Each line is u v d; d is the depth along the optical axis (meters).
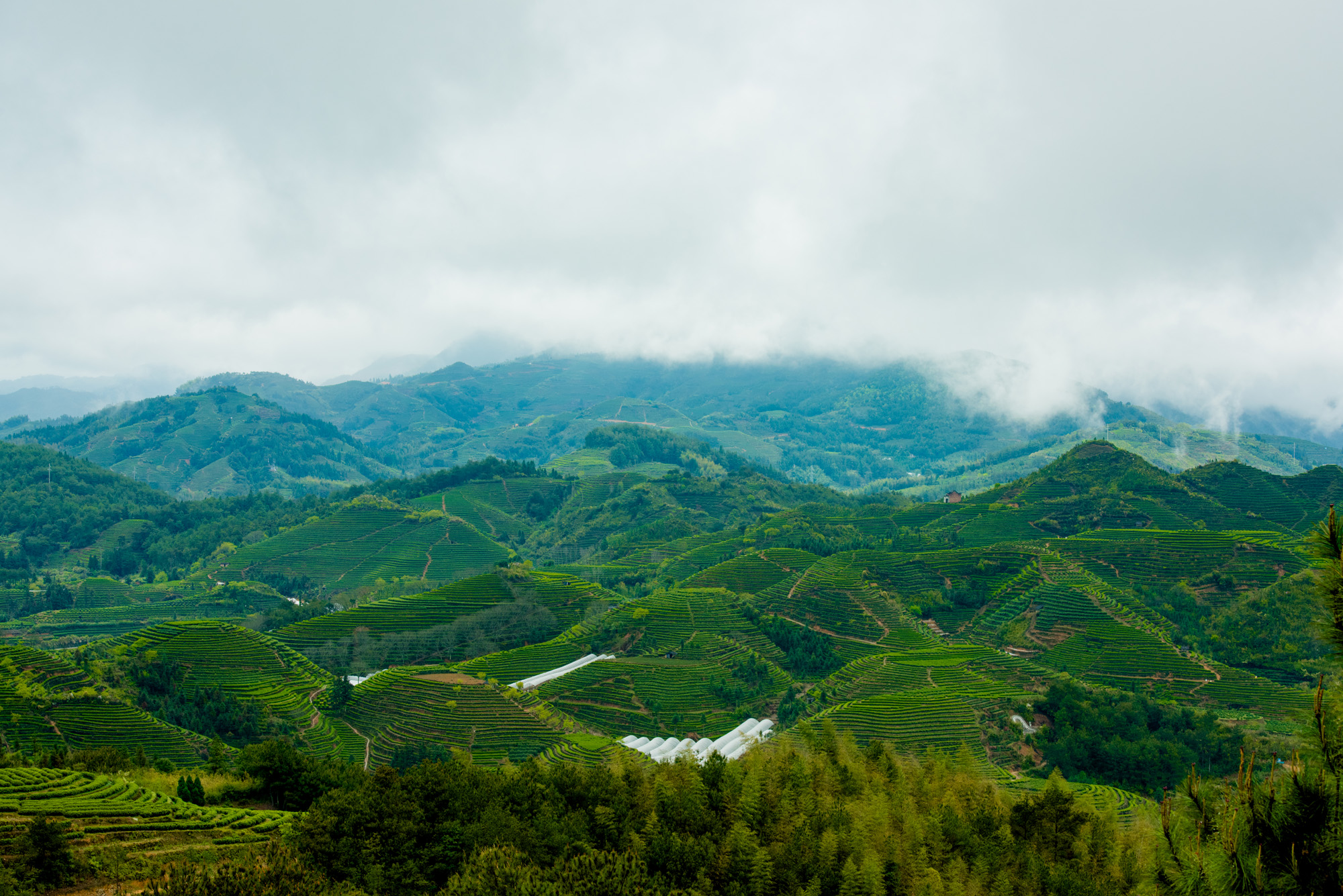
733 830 83.69
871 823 88.56
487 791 92.38
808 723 150.38
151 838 88.25
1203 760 137.75
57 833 73.94
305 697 188.75
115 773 112.38
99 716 151.88
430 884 79.19
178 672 184.62
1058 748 143.25
